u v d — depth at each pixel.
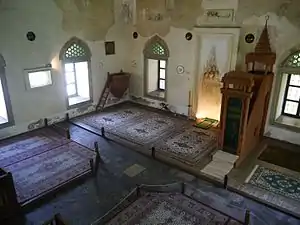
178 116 11.54
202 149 8.80
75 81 11.99
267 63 8.76
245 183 7.14
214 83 10.44
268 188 6.94
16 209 6.04
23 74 9.48
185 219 5.90
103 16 11.33
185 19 10.38
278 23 8.51
